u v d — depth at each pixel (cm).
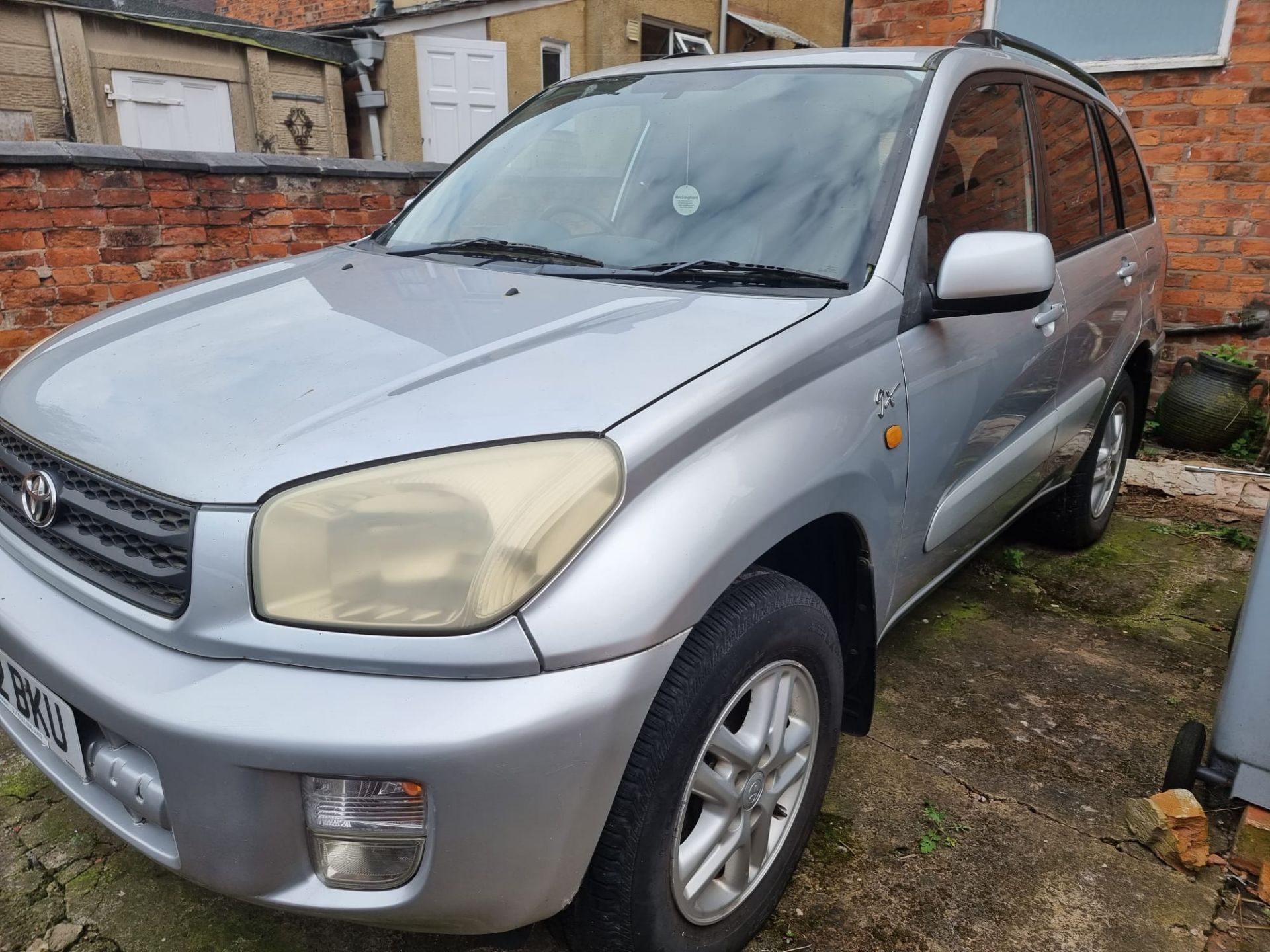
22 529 166
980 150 248
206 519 133
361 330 176
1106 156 349
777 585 168
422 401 145
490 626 128
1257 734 203
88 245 400
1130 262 350
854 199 212
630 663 133
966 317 218
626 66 292
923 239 212
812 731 186
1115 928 190
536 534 131
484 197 259
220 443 142
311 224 472
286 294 207
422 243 251
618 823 142
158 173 414
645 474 141
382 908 133
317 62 852
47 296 393
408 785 127
